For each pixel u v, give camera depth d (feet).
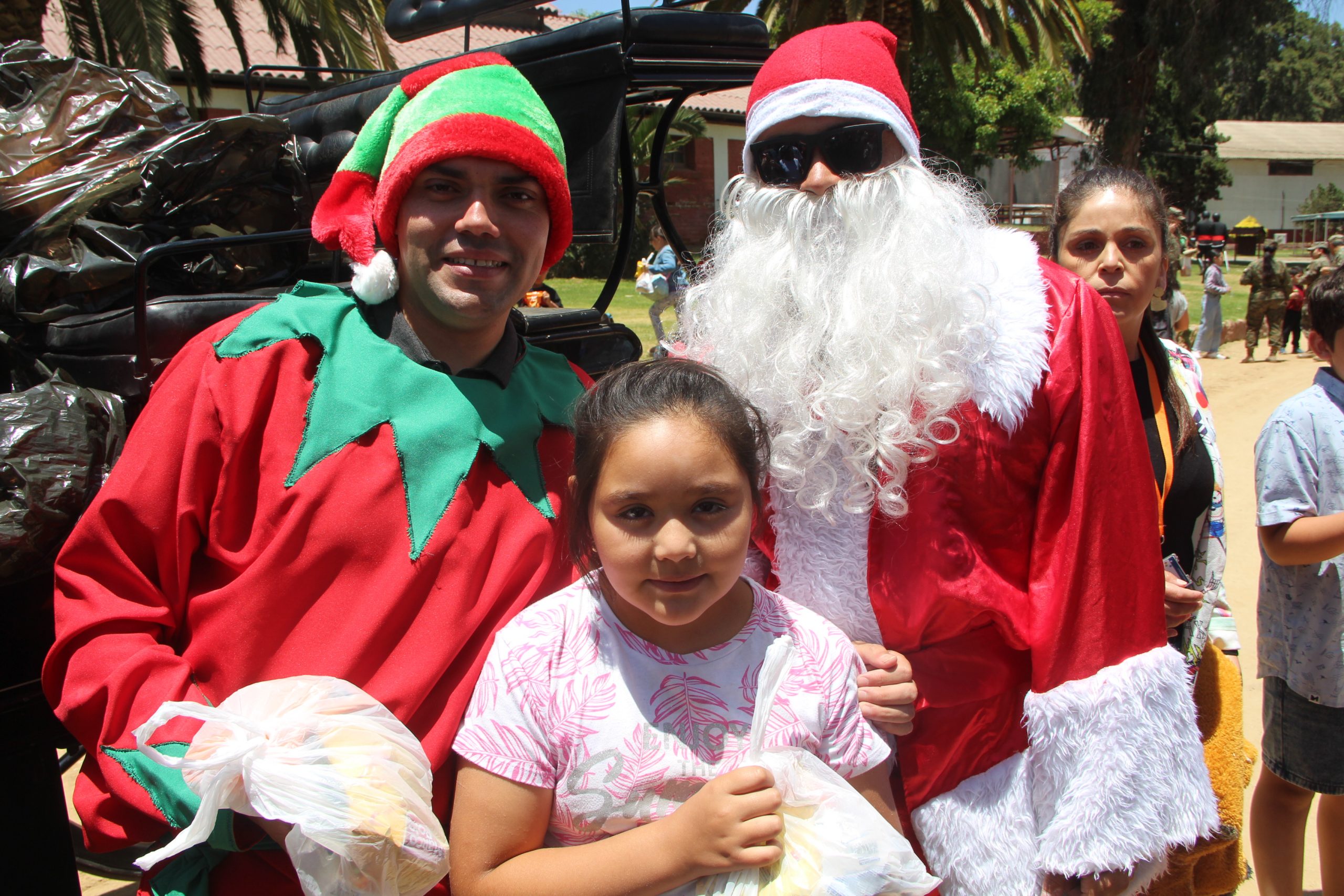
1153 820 4.97
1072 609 5.15
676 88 8.95
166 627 5.41
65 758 8.53
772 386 5.54
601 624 4.97
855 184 5.74
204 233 8.66
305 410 5.48
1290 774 8.51
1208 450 7.22
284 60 49.34
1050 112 93.86
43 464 5.98
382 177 5.68
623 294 60.59
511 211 5.67
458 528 5.41
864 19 40.60
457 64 5.91
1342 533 7.85
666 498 4.48
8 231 7.74
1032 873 5.19
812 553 5.48
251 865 5.01
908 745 5.44
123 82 8.69
